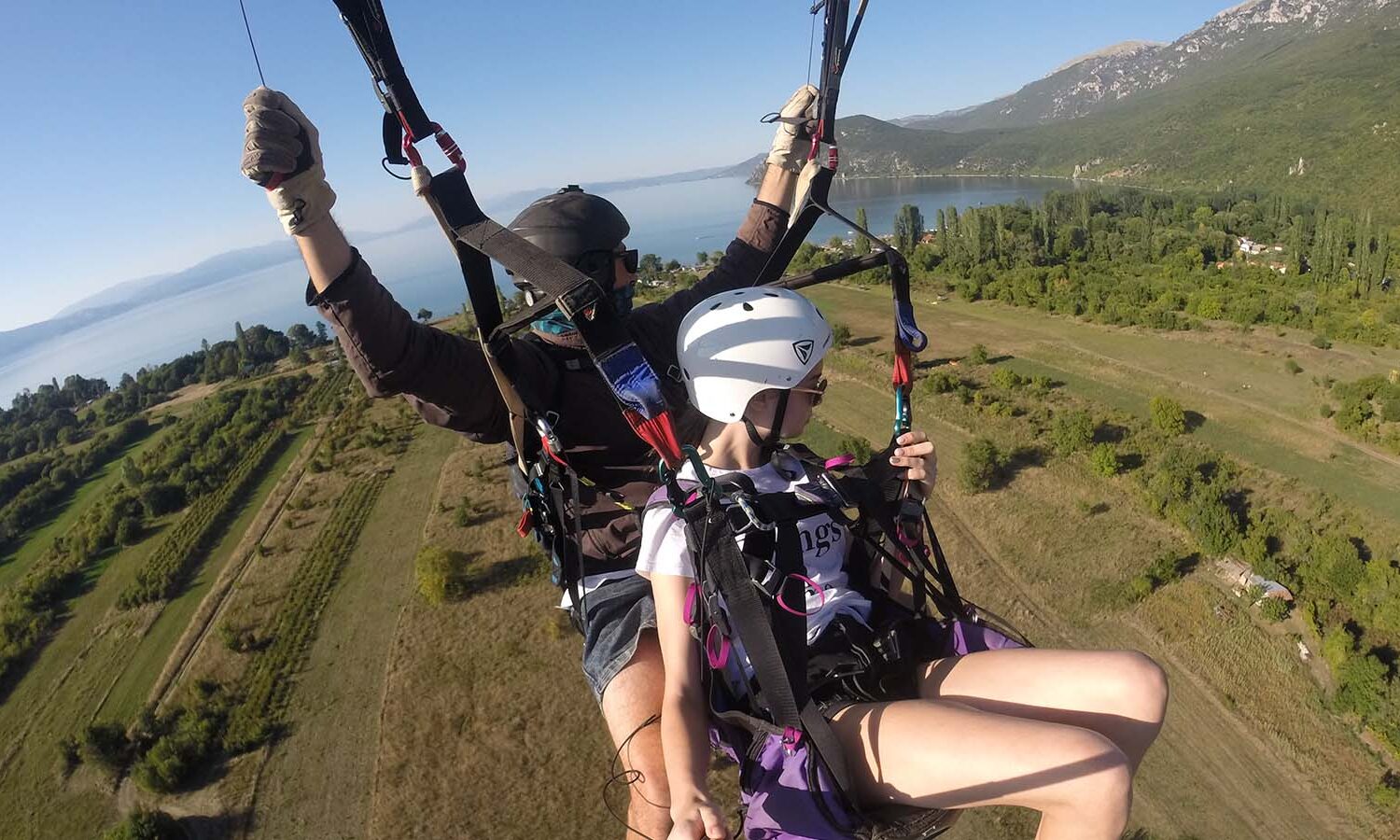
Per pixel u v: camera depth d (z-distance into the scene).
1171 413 44.22
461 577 39.34
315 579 42.75
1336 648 26.75
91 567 51.09
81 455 75.00
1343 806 22.88
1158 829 22.92
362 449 60.28
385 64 2.16
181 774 29.80
